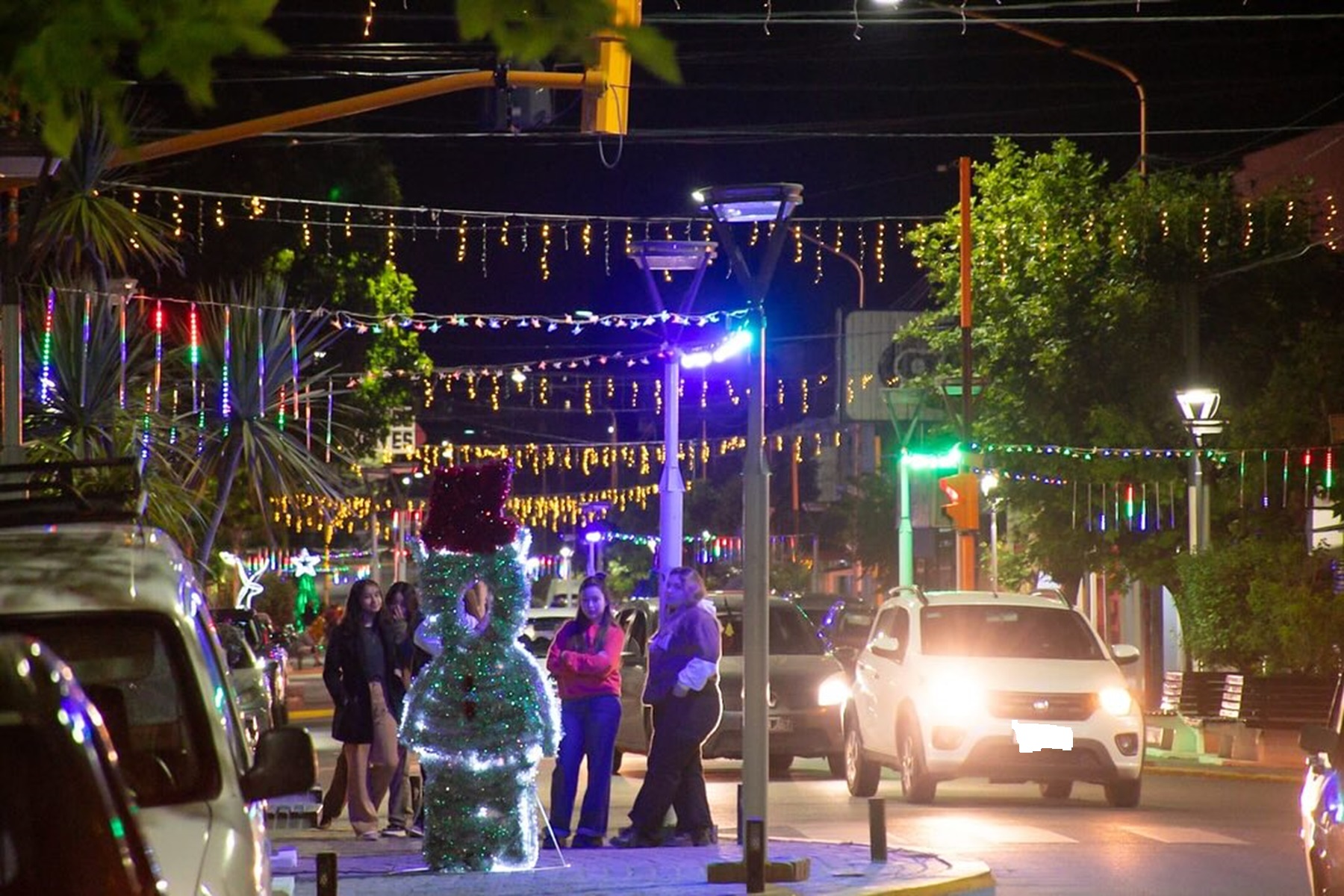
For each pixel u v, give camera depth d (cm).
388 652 2877
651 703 2673
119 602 1168
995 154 6406
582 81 2683
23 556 1201
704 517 15300
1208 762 4259
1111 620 8131
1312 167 6725
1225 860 2556
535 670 2375
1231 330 6278
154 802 1107
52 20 711
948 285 6519
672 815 2969
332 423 4628
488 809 2355
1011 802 3441
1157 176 6256
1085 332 6156
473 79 2653
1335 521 5962
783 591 12450
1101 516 6156
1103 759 3241
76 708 736
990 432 6241
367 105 2608
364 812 2864
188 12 707
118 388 3117
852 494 13050
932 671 3325
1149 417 6109
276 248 6122
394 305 6738
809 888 2202
